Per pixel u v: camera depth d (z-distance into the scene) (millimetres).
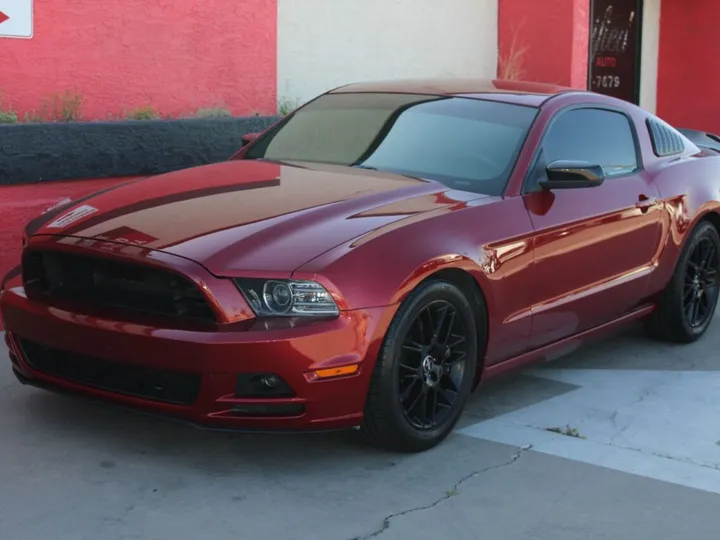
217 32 7691
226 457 4328
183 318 3988
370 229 4234
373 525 3754
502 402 5223
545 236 4922
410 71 10383
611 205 5457
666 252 5992
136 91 7266
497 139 5188
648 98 13797
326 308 3959
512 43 11047
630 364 6016
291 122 5855
